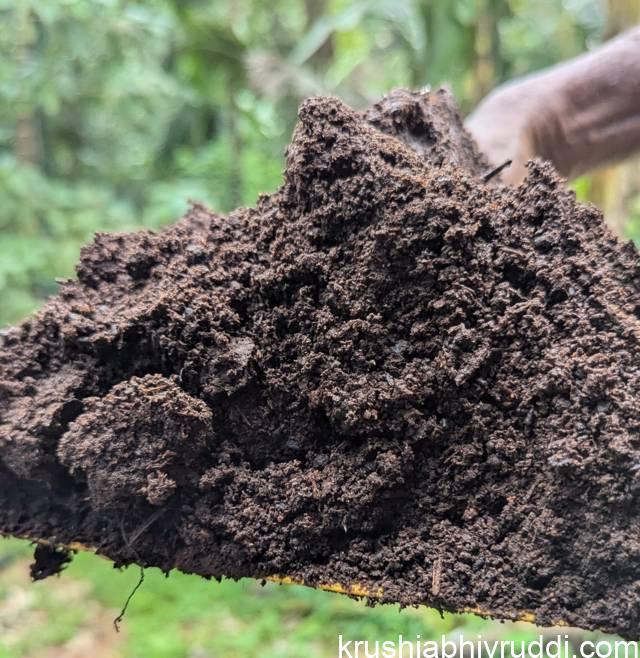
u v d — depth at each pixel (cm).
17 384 23
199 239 25
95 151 125
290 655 75
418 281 22
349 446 22
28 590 90
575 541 19
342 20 93
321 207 23
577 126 36
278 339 22
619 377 19
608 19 52
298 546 21
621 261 22
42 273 90
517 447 20
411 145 26
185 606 87
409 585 20
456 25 80
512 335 21
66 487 23
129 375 23
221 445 22
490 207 22
